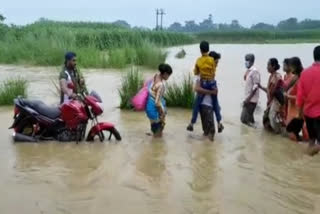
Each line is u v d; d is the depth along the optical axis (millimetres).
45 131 8570
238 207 5676
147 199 5891
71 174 6773
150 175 6789
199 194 6082
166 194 6070
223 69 22609
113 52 24172
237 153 8047
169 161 7488
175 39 59156
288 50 45500
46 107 8578
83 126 8586
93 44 29844
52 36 28641
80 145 8344
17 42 27234
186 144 8562
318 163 7539
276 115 9484
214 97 8953
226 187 6363
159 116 8852
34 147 8164
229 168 7199
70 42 27828
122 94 12023
